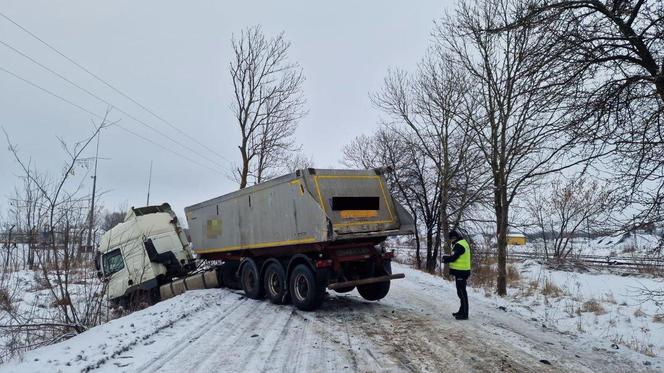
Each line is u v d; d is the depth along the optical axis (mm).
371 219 10430
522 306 11531
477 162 21547
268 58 20719
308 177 9852
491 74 14180
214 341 7293
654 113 6449
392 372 5777
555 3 6555
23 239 9891
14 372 5527
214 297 11805
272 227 10844
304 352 6684
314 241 9555
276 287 11203
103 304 11727
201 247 14164
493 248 26078
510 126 13953
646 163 6664
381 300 11703
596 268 24781
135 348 6789
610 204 7121
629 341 8289
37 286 11438
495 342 7355
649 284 17578
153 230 15195
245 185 20453
